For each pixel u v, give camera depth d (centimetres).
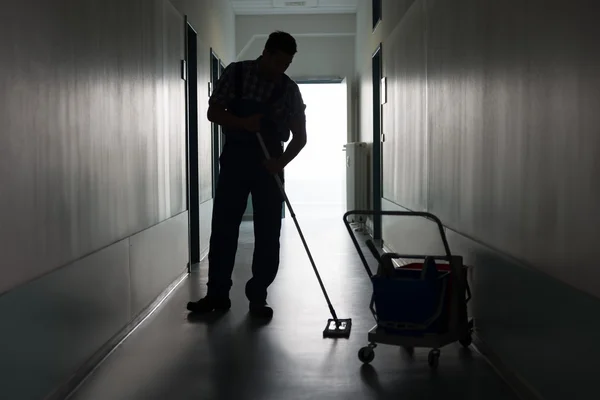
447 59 378
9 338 201
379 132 748
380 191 702
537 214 231
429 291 282
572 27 198
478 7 309
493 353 290
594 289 184
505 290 270
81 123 275
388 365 294
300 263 587
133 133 365
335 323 358
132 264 358
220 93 382
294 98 390
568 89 202
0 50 197
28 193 218
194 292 466
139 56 382
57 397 244
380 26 700
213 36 735
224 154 394
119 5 337
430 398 253
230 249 402
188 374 283
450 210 373
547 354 221
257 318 385
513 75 257
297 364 296
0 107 197
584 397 191
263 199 390
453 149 365
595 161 182
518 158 253
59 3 249
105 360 303
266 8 976
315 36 1025
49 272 237
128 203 353
